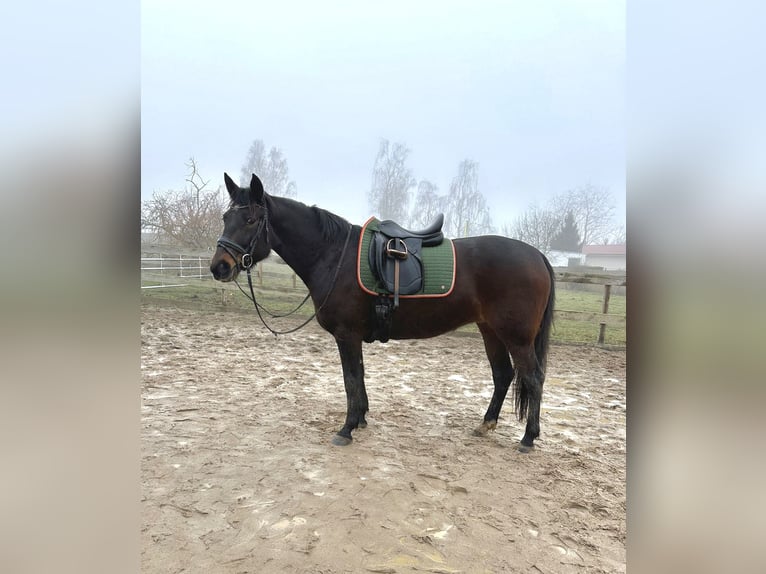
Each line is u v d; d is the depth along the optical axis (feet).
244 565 5.65
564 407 12.87
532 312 9.32
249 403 12.15
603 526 6.82
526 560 5.98
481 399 13.39
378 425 10.89
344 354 9.87
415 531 6.52
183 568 5.54
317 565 5.70
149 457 8.66
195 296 31.73
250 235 9.41
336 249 9.77
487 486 7.95
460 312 9.59
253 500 7.20
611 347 20.85
